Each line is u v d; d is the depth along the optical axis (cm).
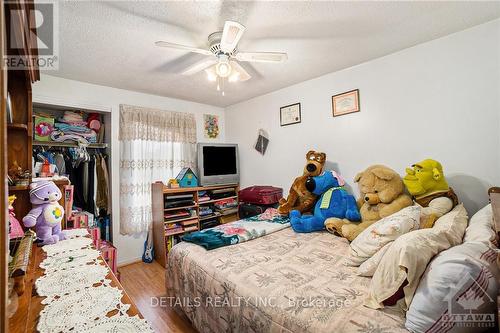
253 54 169
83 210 277
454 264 86
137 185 307
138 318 77
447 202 170
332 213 227
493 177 173
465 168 184
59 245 141
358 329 94
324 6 149
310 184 245
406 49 210
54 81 254
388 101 222
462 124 184
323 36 185
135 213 304
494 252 94
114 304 84
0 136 46
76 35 174
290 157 306
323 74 266
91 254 128
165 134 329
